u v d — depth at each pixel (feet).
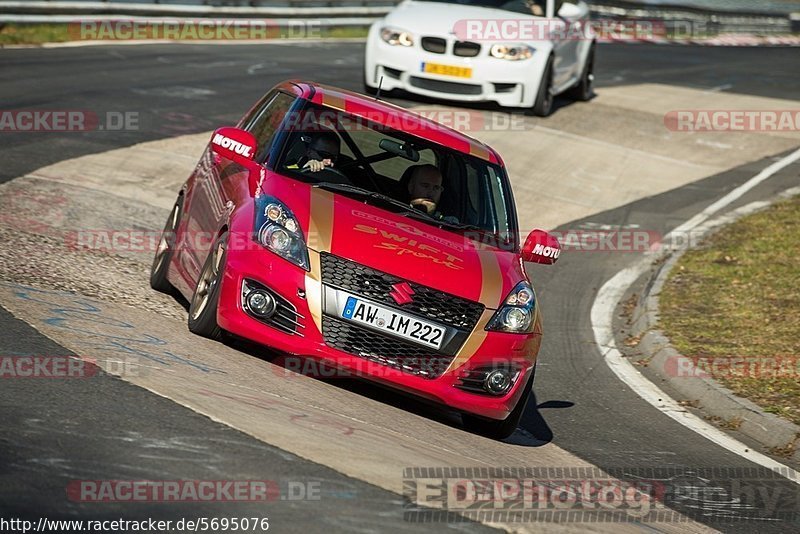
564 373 93.86
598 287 124.88
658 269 129.39
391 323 66.39
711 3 455.22
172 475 47.14
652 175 175.11
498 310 68.90
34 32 222.07
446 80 182.60
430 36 182.29
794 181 178.40
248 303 67.10
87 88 172.96
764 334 105.60
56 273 83.92
